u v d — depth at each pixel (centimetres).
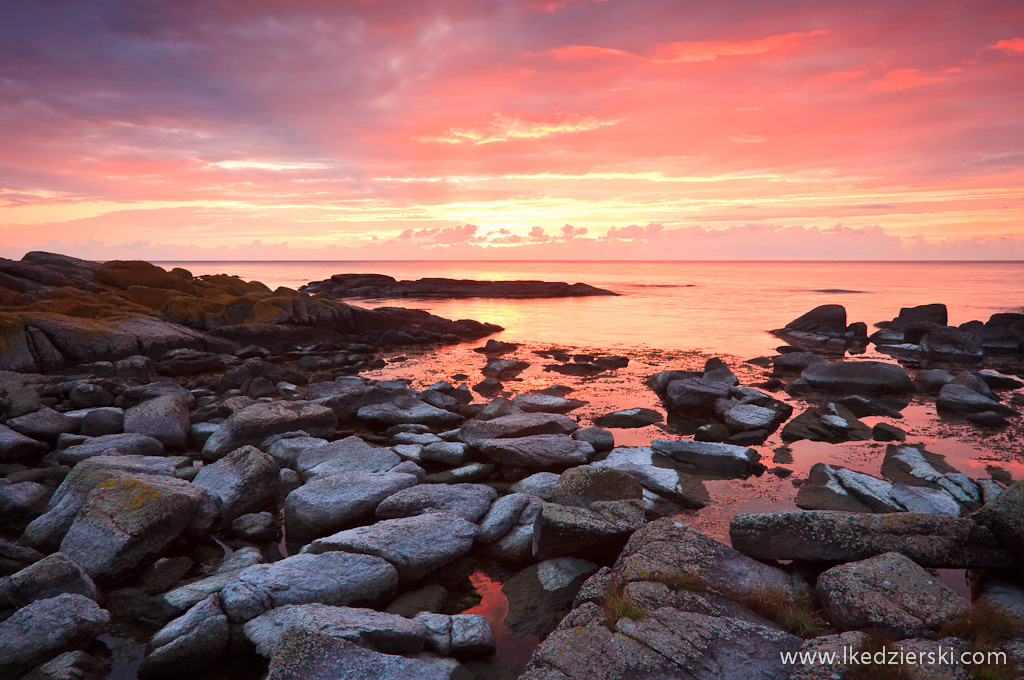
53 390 1731
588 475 1023
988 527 788
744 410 1659
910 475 1192
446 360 2855
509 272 19375
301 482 1187
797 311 5491
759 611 681
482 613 768
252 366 2167
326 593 733
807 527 813
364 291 8644
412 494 998
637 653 593
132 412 1452
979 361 2978
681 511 1059
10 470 1197
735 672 570
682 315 5141
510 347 3188
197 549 935
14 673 624
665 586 702
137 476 969
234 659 667
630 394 2053
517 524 959
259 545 952
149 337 2603
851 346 3447
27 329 2295
